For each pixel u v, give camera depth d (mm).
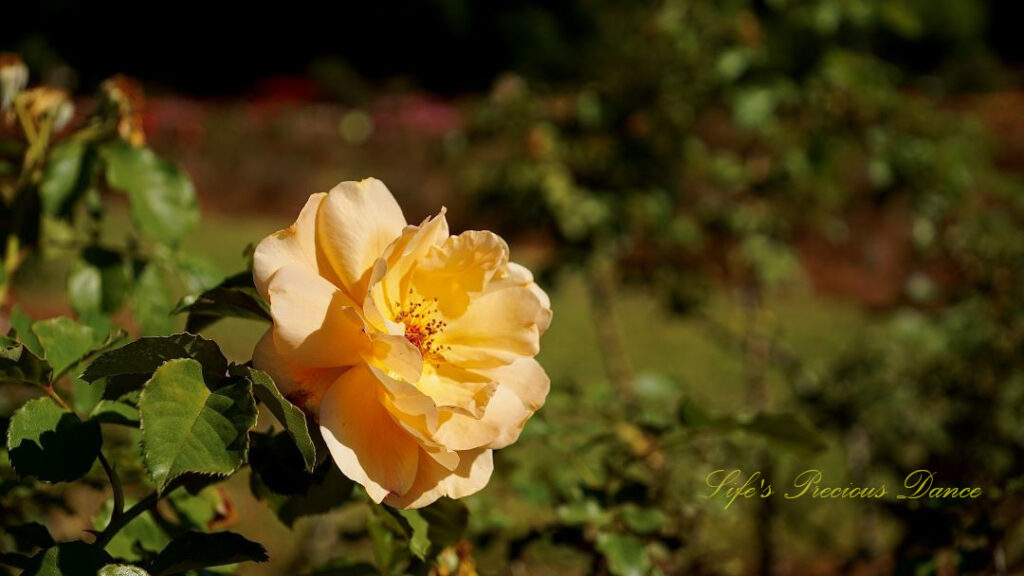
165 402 948
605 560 1742
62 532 2270
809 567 3607
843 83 3770
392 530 1387
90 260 1661
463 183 4910
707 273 4461
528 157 4270
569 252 4160
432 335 1136
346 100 22703
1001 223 3477
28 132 1623
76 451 1024
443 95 29578
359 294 1070
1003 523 1927
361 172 15203
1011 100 18156
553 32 26969
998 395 3049
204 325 1226
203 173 15352
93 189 1762
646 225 4254
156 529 1336
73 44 29156
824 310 10109
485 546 1991
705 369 8094
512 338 1141
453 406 1044
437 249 1123
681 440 1718
